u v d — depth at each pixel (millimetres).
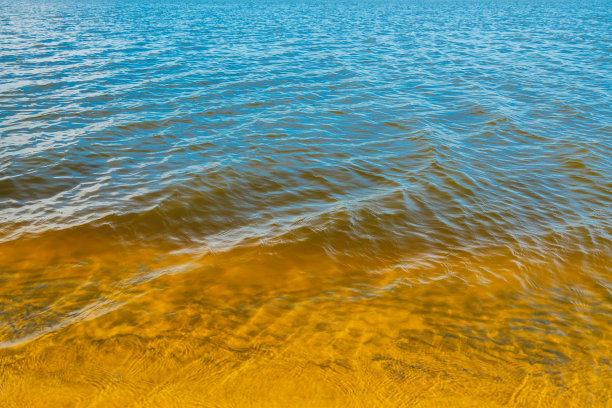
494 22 49031
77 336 5012
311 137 12352
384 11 64875
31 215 7801
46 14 47250
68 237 7160
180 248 7055
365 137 12531
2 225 7418
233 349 4922
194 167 10055
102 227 7488
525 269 6719
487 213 8414
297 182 9570
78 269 6355
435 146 11570
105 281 6105
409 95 17359
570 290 6262
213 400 4262
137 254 6820
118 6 64188
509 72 21953
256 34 34812
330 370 4672
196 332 5168
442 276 6500
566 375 4723
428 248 7270
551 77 20891
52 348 4812
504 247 7320
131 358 4727
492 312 5738
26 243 6930
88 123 12828
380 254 7074
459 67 23188
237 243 7223
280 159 10727
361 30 39625
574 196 9188
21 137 11438
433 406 4301
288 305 5742
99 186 9000
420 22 48375
